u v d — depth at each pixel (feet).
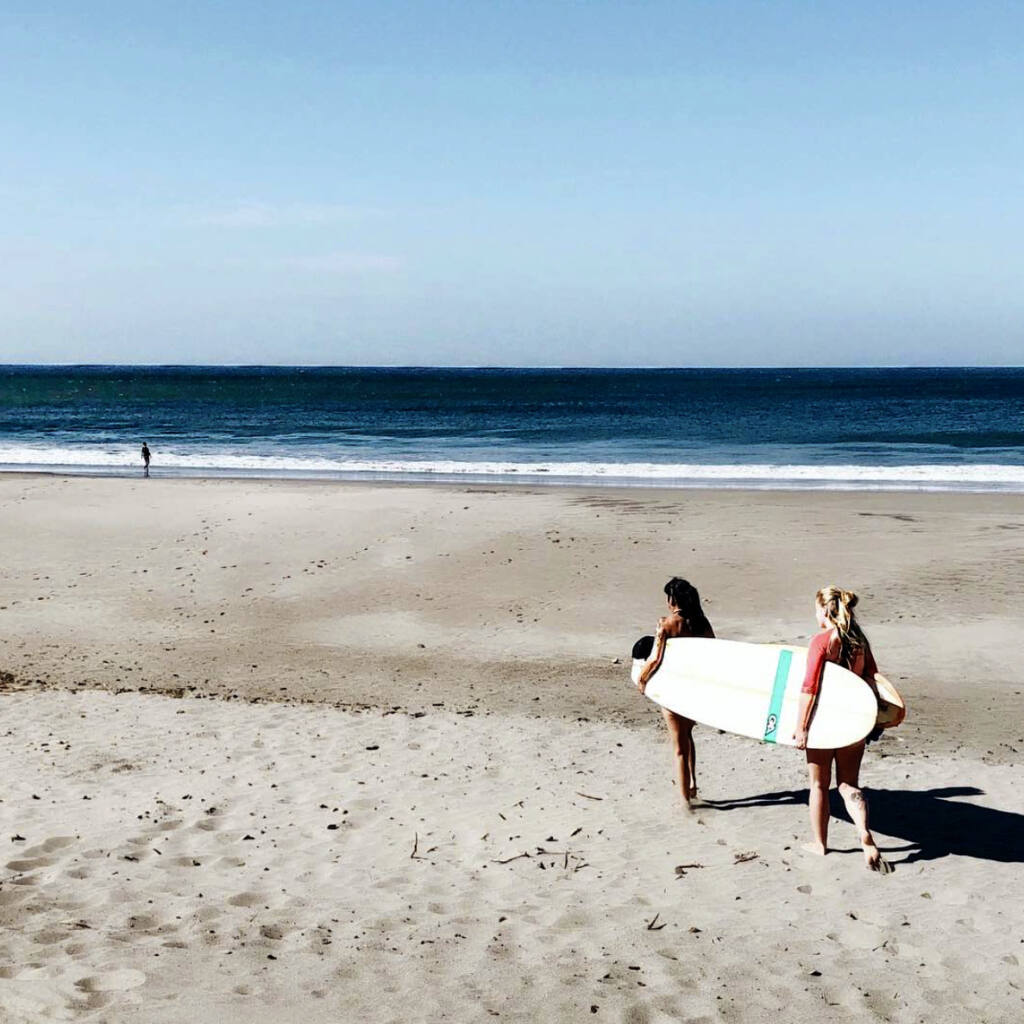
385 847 22.54
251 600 56.54
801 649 24.25
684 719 24.79
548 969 16.75
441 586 58.49
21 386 520.83
